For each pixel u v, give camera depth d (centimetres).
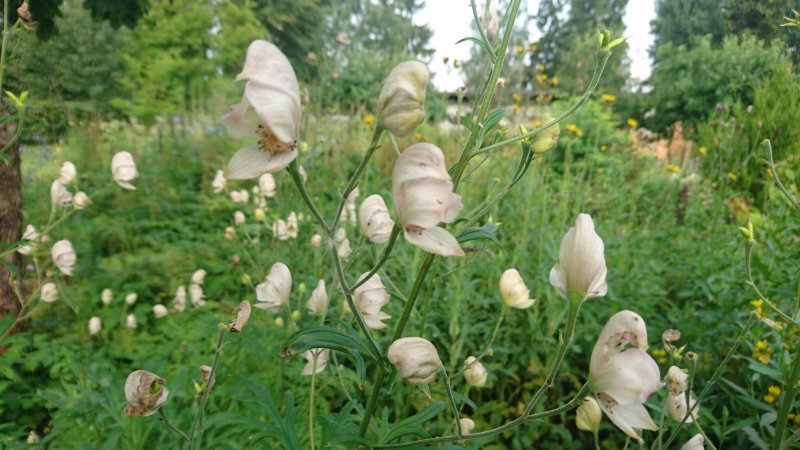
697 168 687
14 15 436
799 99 416
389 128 124
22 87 502
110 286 479
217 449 257
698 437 186
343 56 1181
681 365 348
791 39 412
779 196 393
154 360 321
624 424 123
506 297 223
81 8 666
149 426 254
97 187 684
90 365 321
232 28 1366
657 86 732
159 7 1211
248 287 489
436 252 123
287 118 117
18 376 329
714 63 516
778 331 282
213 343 350
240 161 121
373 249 430
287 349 148
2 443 257
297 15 2052
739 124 499
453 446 151
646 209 699
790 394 214
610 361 121
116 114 1067
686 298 444
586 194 590
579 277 124
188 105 1295
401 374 140
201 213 682
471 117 207
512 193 549
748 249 201
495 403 346
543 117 745
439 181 122
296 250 468
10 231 400
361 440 161
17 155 404
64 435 271
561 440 352
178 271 521
